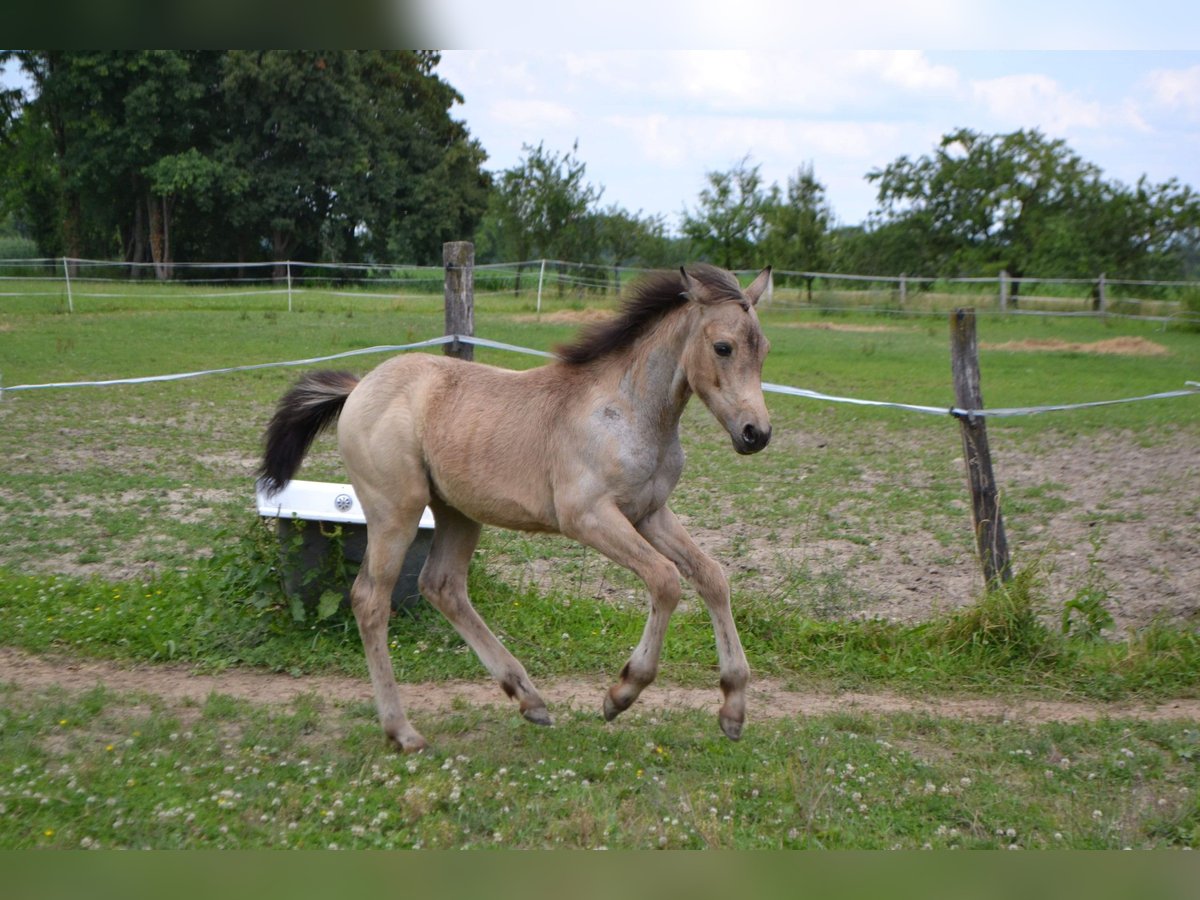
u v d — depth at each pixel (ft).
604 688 18.61
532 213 111.55
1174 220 117.80
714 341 14.58
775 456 37.60
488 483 15.71
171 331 67.21
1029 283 115.03
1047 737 16.57
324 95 145.18
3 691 17.01
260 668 18.83
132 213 160.86
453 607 16.79
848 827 13.37
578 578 23.77
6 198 167.43
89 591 21.17
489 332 66.44
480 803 13.62
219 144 144.97
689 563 15.61
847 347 69.97
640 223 112.78
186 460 33.63
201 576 20.79
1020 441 41.01
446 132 175.42
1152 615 22.54
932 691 18.94
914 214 134.82
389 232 161.48
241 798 13.43
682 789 14.06
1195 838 13.14
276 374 51.13
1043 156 127.75
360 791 13.91
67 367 51.21
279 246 154.30
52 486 29.89
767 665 19.58
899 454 38.37
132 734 15.38
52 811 12.80
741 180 113.80
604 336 15.69
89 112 143.33
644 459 15.24
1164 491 32.86
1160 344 74.79
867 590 23.63
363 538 19.98
